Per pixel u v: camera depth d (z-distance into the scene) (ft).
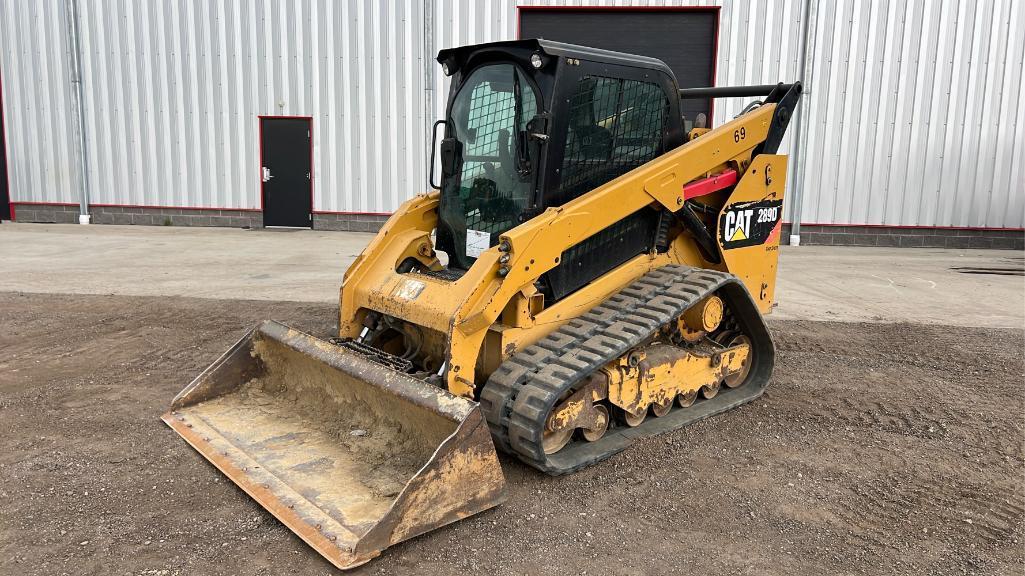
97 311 24.08
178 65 46.03
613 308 14.20
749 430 15.12
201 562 9.77
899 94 41.91
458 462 10.47
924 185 42.78
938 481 12.91
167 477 12.16
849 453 14.08
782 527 11.14
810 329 23.76
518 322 12.96
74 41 46.01
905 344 22.03
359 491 11.16
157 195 47.85
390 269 14.66
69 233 43.68
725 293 16.20
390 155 45.60
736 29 42.11
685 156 15.03
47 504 11.18
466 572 9.72
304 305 25.58
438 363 13.65
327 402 13.99
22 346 19.95
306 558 9.93
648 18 42.93
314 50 44.93
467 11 43.55
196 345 20.43
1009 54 41.11
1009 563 10.23
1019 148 42.11
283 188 46.91
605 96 14.01
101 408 15.30
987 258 39.58
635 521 11.22
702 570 9.89
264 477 11.61
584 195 13.52
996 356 20.81
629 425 14.62
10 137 48.03
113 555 9.86
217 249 38.47
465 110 14.83
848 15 41.32
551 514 11.35
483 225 14.49
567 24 43.50
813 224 43.62
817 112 42.34
